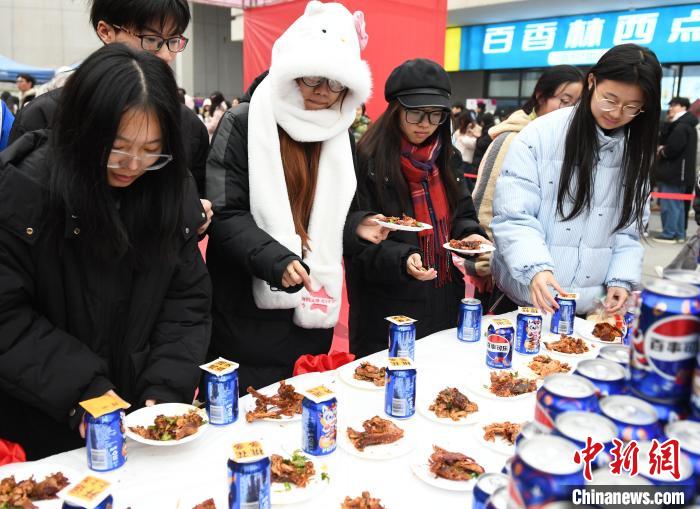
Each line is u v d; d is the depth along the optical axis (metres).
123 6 1.89
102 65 1.35
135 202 1.58
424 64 2.39
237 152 2.16
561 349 2.13
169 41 1.99
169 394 1.64
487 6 11.16
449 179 2.62
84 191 1.40
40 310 1.60
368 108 6.09
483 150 6.89
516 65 12.67
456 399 1.67
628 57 2.10
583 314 2.58
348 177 2.23
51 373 1.46
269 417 1.60
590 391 1.04
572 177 2.34
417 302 2.53
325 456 1.42
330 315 2.29
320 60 1.98
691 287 0.99
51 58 18.98
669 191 7.55
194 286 1.78
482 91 14.16
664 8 10.22
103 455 1.34
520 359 2.09
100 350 1.65
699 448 0.83
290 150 2.17
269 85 2.11
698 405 0.93
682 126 7.33
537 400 1.08
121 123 1.35
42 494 1.25
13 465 1.35
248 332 2.24
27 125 1.88
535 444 0.86
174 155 1.52
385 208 2.48
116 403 1.38
